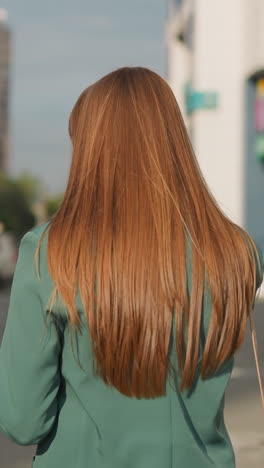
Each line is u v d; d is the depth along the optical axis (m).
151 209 1.56
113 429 1.50
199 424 1.56
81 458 1.50
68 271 1.50
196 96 22.08
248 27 21.50
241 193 21.84
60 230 1.54
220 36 21.89
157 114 1.67
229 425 5.88
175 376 1.52
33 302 1.52
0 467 4.95
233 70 21.78
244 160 21.81
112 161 1.62
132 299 1.49
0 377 1.54
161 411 1.51
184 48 29.06
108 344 1.48
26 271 1.54
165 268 1.51
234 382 7.58
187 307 1.52
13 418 1.51
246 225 21.81
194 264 1.54
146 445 1.49
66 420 1.52
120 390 1.50
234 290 1.57
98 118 1.67
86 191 1.59
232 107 21.86
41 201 88.88
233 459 1.60
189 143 1.70
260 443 5.36
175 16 28.70
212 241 1.58
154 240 1.53
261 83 21.72
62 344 1.54
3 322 13.81
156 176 1.60
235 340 1.58
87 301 1.48
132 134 1.65
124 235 1.53
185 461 1.51
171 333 1.52
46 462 1.53
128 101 1.68
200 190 1.64
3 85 159.75
